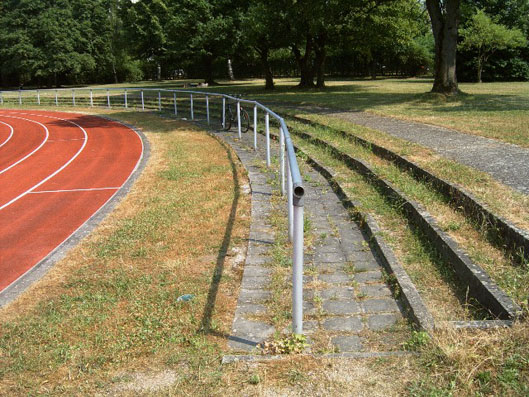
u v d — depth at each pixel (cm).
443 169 751
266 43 3278
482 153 873
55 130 2208
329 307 450
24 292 546
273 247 604
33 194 1070
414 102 1914
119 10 5447
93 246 674
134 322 445
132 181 1052
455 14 2041
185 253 618
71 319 460
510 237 482
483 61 4450
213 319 436
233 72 6197
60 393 344
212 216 755
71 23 5653
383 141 1034
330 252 583
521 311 365
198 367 353
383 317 428
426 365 322
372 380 315
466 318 408
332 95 2466
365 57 5591
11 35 5369
